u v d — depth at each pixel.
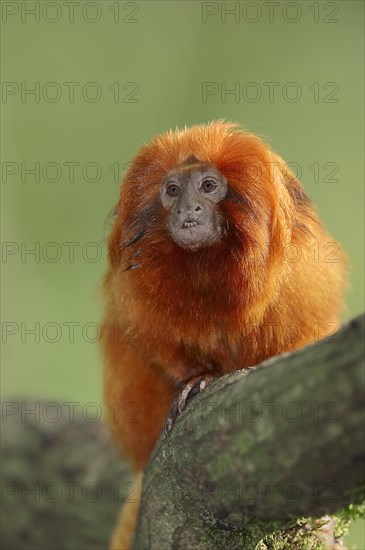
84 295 14.26
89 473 9.77
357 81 14.09
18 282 14.23
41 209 14.19
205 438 4.61
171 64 14.23
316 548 5.32
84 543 9.50
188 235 6.65
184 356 7.18
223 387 4.75
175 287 6.86
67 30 14.29
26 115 14.16
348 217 13.67
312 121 14.01
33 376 14.66
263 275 6.80
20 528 9.68
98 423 10.41
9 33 14.19
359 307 13.28
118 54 14.26
